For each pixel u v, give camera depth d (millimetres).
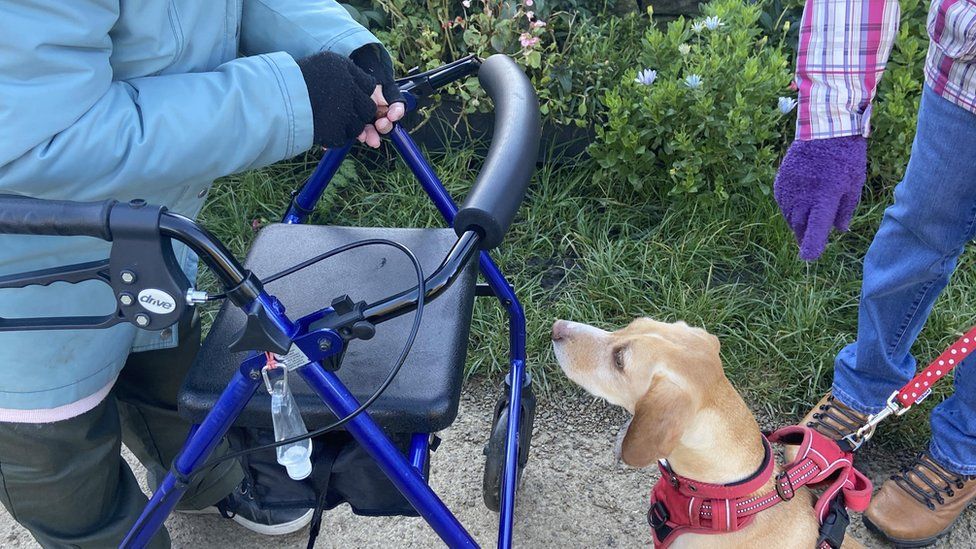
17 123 1114
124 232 1087
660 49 3279
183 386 1516
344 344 1233
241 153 1293
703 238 3084
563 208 3307
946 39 1747
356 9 3473
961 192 1881
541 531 2332
